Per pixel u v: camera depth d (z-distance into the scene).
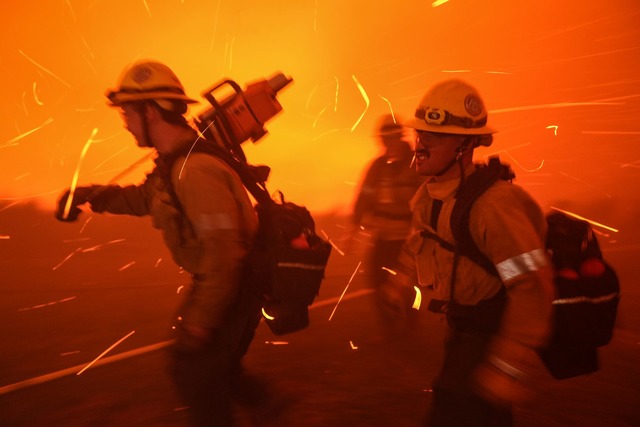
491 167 2.72
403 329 5.33
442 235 2.81
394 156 5.29
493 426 2.69
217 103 3.39
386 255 5.26
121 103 3.06
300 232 3.12
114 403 4.17
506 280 2.58
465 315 2.79
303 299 3.08
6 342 5.49
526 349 2.53
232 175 3.01
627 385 4.52
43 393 4.32
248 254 3.13
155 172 3.33
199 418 3.00
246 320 3.18
